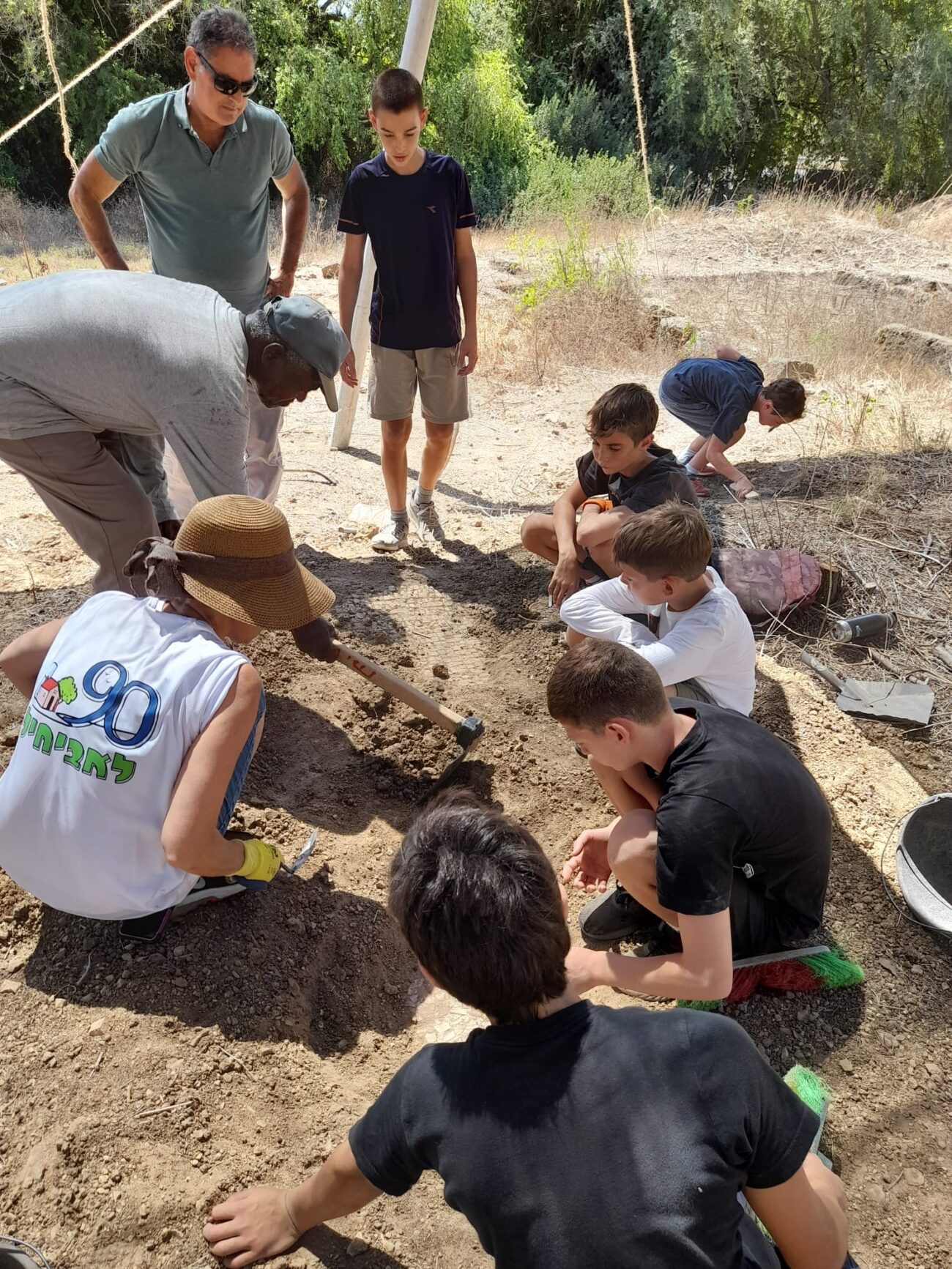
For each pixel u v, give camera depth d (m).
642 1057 1.39
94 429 2.97
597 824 3.13
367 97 17.92
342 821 3.05
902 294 9.64
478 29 20.05
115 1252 1.88
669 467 3.55
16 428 2.83
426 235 4.07
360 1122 1.57
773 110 21.30
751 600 4.03
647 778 2.35
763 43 20.52
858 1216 2.08
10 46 16.25
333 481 5.38
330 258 11.06
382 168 4.07
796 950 2.51
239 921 2.53
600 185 14.77
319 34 18.77
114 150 3.67
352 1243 1.95
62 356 2.73
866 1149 2.20
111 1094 2.10
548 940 1.41
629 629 3.20
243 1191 1.96
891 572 4.31
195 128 3.64
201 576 2.23
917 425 5.88
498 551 4.71
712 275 10.12
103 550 3.13
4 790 2.20
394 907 1.49
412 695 3.04
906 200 20.42
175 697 2.12
